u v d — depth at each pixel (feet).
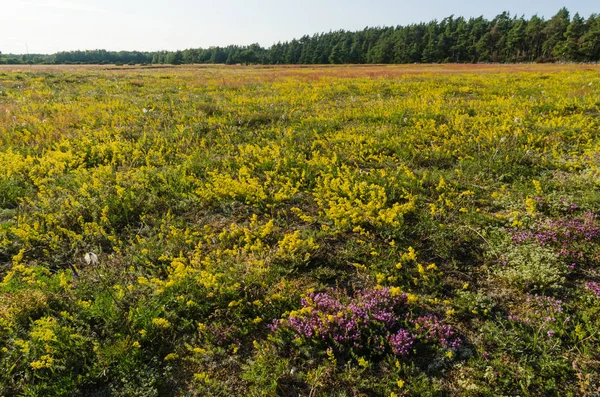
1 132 34.86
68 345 12.41
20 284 15.26
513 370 11.94
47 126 36.73
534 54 303.89
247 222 20.92
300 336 13.24
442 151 29.22
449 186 23.65
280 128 37.65
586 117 36.09
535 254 16.39
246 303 14.64
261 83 76.64
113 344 12.59
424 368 12.39
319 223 20.83
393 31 394.52
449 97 53.72
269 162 27.96
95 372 11.80
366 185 23.50
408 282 15.88
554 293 14.70
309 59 372.17
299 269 17.08
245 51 373.81
